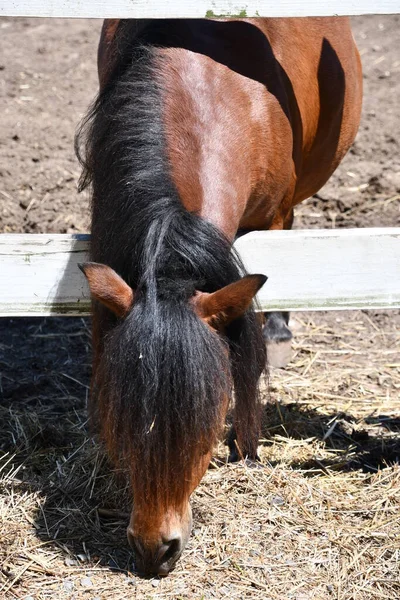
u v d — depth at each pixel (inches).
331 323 313.9
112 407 157.8
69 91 441.4
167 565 170.2
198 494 215.6
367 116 428.8
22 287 211.6
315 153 259.8
